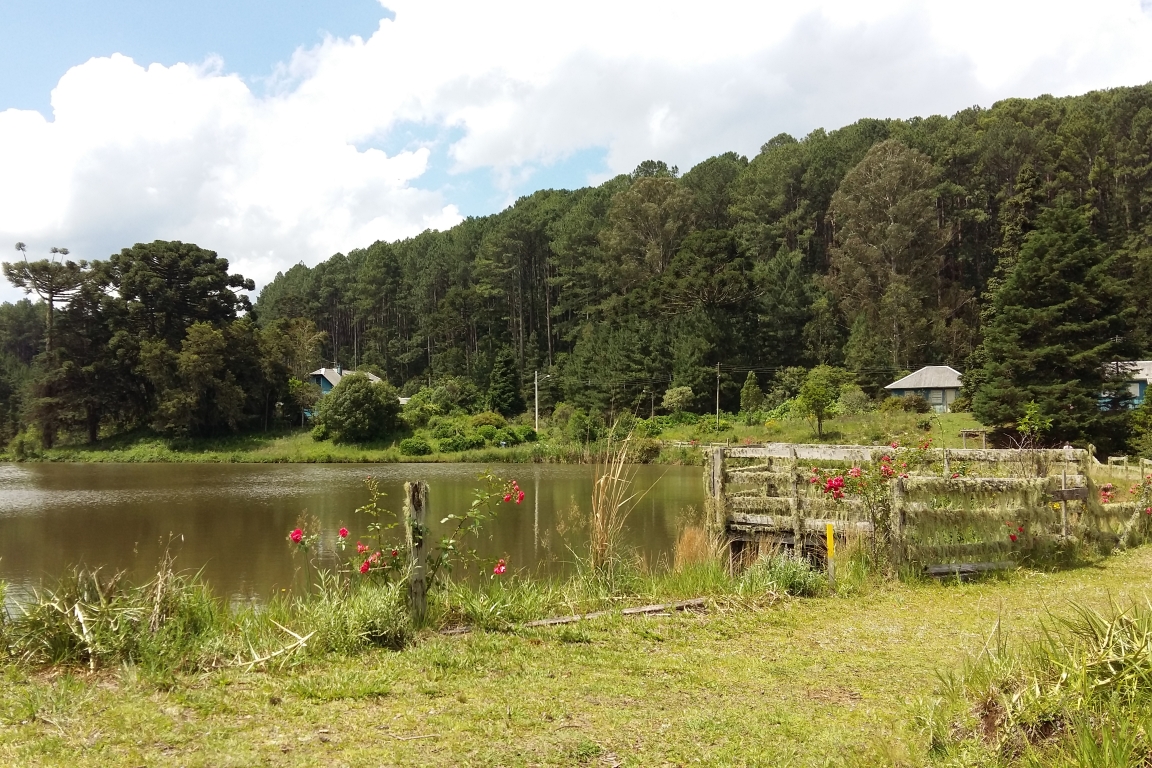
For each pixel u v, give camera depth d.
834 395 44.88
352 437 44.19
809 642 5.32
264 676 4.20
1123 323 24.70
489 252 77.00
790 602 6.59
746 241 70.88
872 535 7.76
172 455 42.91
